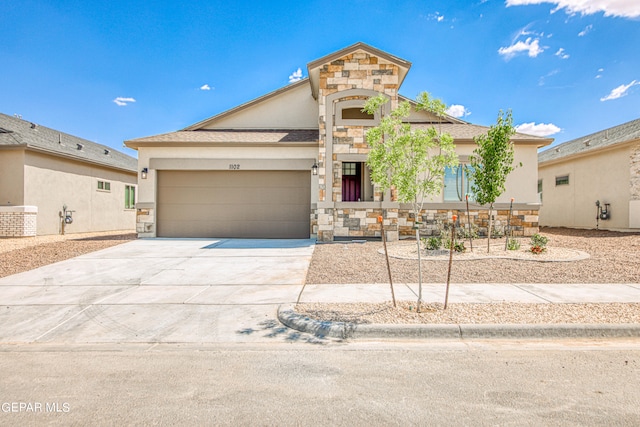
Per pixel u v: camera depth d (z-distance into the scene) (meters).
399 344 4.48
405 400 3.15
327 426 2.77
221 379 3.57
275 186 14.52
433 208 14.22
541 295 6.21
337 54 13.22
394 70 13.36
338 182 14.27
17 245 12.43
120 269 8.69
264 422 2.83
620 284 6.95
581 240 12.90
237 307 5.88
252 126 17.30
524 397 3.18
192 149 14.45
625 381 3.47
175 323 5.20
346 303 5.86
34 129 18.50
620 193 15.38
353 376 3.61
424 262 9.12
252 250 11.33
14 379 3.59
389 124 5.87
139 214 14.48
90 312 5.66
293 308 5.61
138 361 4.01
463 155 14.30
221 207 14.54
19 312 5.66
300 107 17.25
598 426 2.76
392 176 5.85
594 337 4.64
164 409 3.03
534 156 14.41
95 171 18.95
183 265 9.12
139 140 14.15
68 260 9.82
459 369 3.75
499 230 14.16
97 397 3.23
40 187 15.79
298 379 3.56
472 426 2.76
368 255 10.27
